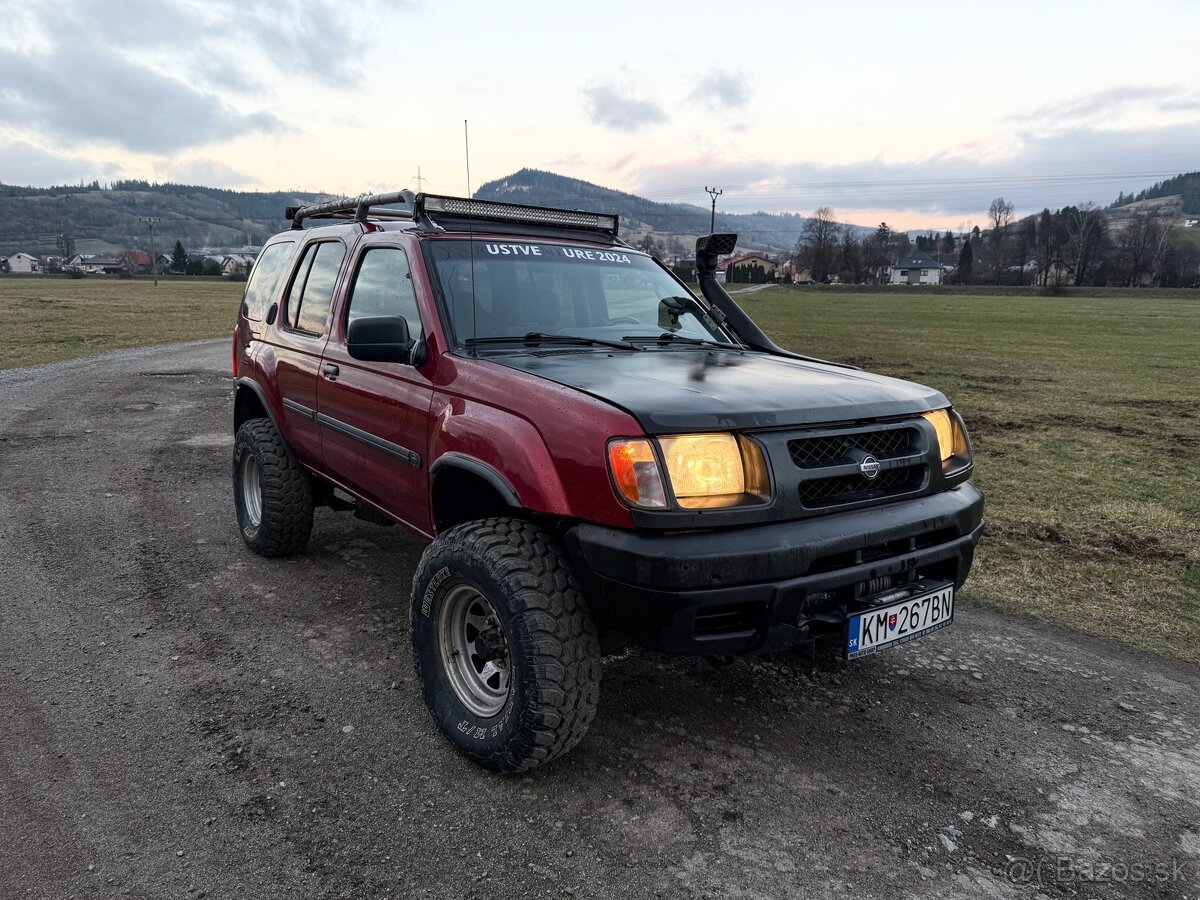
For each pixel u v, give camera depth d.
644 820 2.59
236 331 5.40
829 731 3.19
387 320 3.12
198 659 3.61
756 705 3.37
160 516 5.77
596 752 2.98
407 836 2.48
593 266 3.96
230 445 8.34
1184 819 2.69
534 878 2.32
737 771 2.89
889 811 2.69
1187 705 3.48
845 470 2.66
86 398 11.27
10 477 6.74
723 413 2.54
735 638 2.50
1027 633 4.22
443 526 3.22
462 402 2.99
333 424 3.92
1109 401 13.18
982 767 2.97
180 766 2.81
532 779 2.79
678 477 2.43
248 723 3.10
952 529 2.95
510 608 2.59
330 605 4.24
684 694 3.45
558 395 2.66
